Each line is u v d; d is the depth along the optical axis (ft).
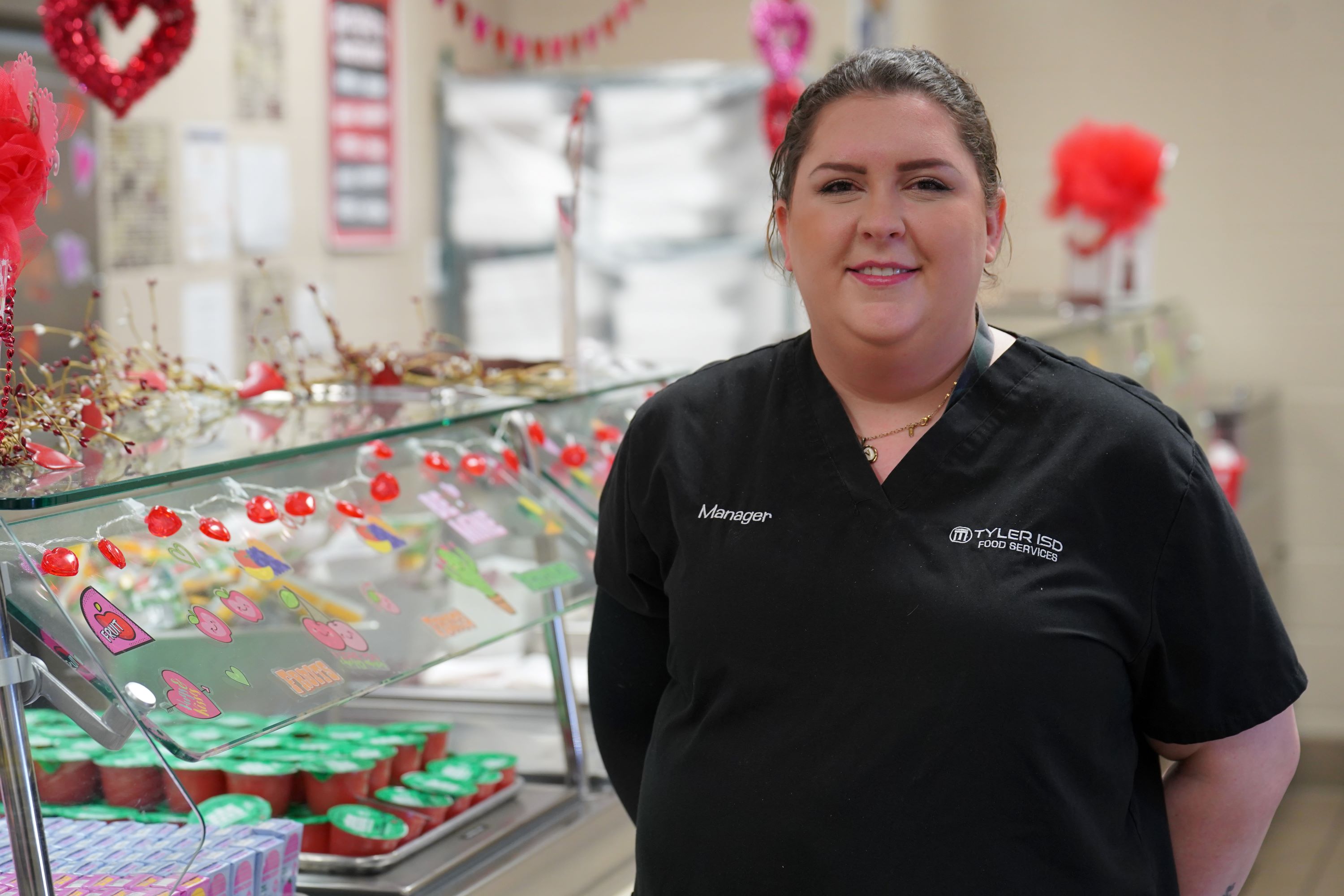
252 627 4.97
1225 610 4.15
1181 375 14.19
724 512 4.45
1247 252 15.72
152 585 4.76
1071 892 4.01
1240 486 13.99
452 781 6.26
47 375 5.93
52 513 4.56
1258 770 4.39
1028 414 4.26
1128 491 4.11
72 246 10.41
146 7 7.70
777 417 4.49
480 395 7.00
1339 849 12.89
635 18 16.69
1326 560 15.71
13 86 4.11
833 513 4.26
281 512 5.62
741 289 14.79
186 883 4.42
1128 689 4.19
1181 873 4.54
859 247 4.16
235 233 12.56
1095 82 16.15
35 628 3.93
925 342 4.20
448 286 15.87
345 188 14.20
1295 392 15.70
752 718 4.25
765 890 4.13
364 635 5.38
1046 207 14.53
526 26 17.19
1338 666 15.71
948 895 3.94
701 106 14.76
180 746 4.24
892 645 4.06
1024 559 4.05
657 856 4.41
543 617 6.20
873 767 4.01
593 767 7.01
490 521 6.49
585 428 7.67
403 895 5.41
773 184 4.69
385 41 14.76
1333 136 15.29
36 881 3.90
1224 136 15.69
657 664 5.09
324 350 13.46
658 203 14.98
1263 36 15.44
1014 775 3.95
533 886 5.89
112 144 10.88
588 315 15.33
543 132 15.33
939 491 4.21
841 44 15.58
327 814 5.83
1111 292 13.76
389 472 6.30
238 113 12.53
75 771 4.43
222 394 6.68
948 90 4.25
